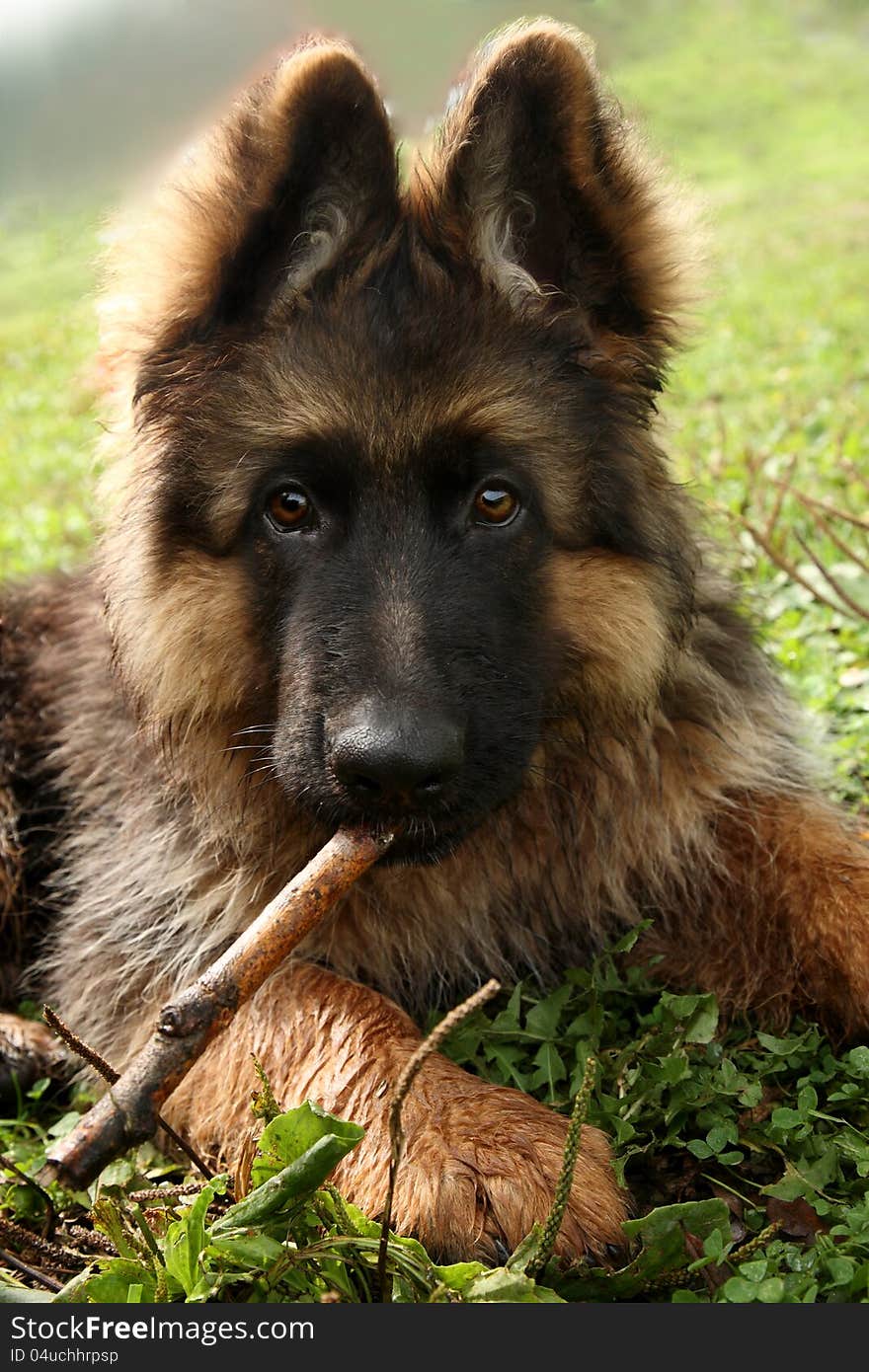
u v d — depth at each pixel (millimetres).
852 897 752
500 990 781
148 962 797
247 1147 686
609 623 741
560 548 730
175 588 740
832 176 3797
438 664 682
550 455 719
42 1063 803
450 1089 673
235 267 729
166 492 736
